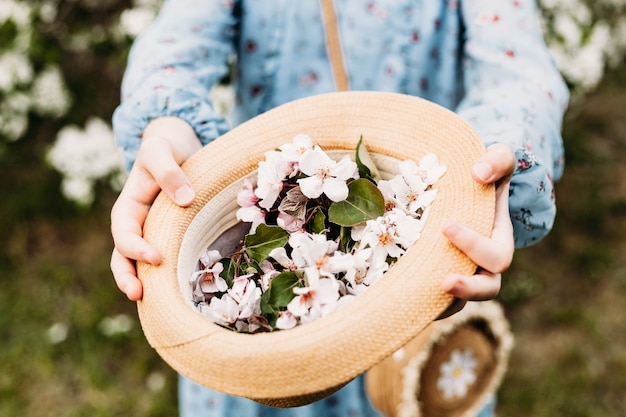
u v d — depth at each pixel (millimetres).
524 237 708
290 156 613
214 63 792
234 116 901
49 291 1708
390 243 583
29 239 1813
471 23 763
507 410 1439
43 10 1443
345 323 530
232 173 632
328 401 924
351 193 603
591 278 1679
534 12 767
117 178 1523
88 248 1799
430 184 601
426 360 923
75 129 1568
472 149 593
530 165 659
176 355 548
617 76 2121
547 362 1521
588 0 1717
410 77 807
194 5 795
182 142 705
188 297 589
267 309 583
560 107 725
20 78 1465
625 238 1755
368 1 789
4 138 1713
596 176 1885
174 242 605
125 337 1598
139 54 779
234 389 531
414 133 620
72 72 1735
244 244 620
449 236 551
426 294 541
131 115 726
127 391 1513
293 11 800
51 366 1554
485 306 970
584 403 1441
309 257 583
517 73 725
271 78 830
